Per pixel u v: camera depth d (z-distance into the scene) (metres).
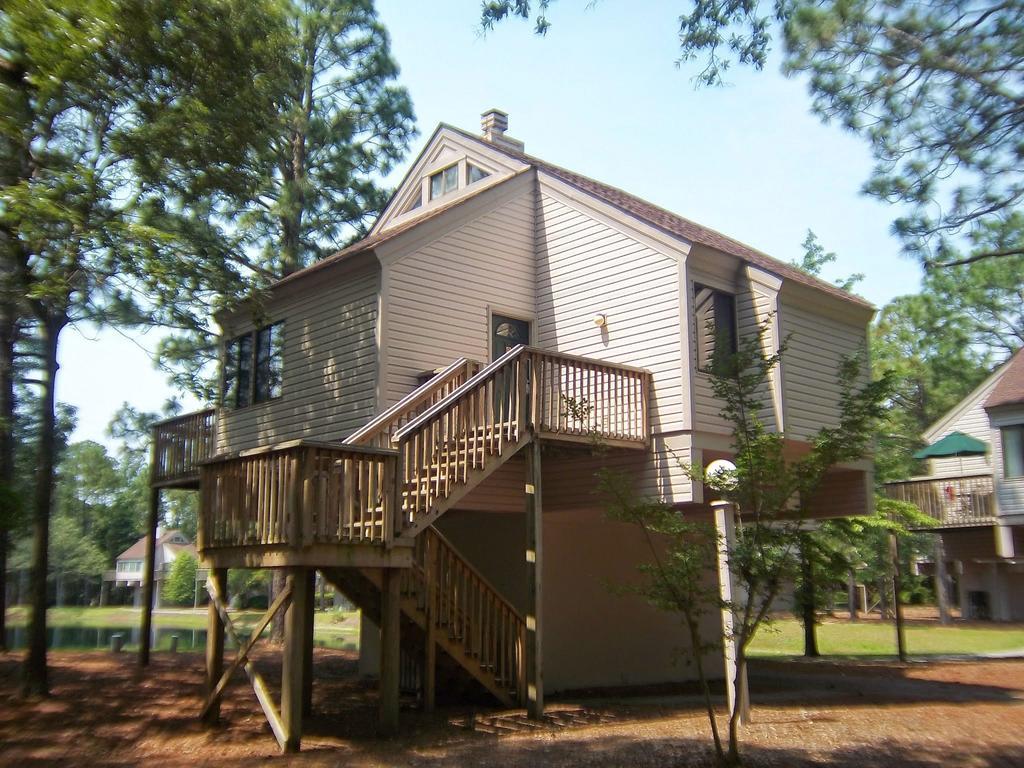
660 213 17.86
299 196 24.69
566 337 15.29
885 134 10.30
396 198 19.62
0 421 20.14
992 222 10.66
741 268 14.54
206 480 11.02
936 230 10.66
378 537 9.80
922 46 9.51
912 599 40.34
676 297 13.64
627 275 14.46
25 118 12.95
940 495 27.70
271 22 15.76
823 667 18.33
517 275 15.78
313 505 9.25
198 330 15.01
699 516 15.43
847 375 8.59
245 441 17.03
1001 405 25.70
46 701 12.81
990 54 9.29
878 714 11.32
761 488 8.57
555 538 14.53
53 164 13.85
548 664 14.05
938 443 30.41
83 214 13.39
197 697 13.16
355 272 14.73
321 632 33.91
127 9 12.80
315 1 25.69
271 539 9.51
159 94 14.05
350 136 26.52
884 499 21.36
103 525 67.56
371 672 15.89
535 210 16.27
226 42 13.98
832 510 16.41
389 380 13.83
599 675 14.79
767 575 8.14
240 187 15.05
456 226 14.99
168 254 14.16
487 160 17.50
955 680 15.70
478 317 15.09
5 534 21.19
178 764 8.80
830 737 9.72
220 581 10.92
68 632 32.47
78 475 62.06
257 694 9.81
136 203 14.43
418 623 11.31
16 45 12.62
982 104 9.70
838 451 8.22
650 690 14.68
